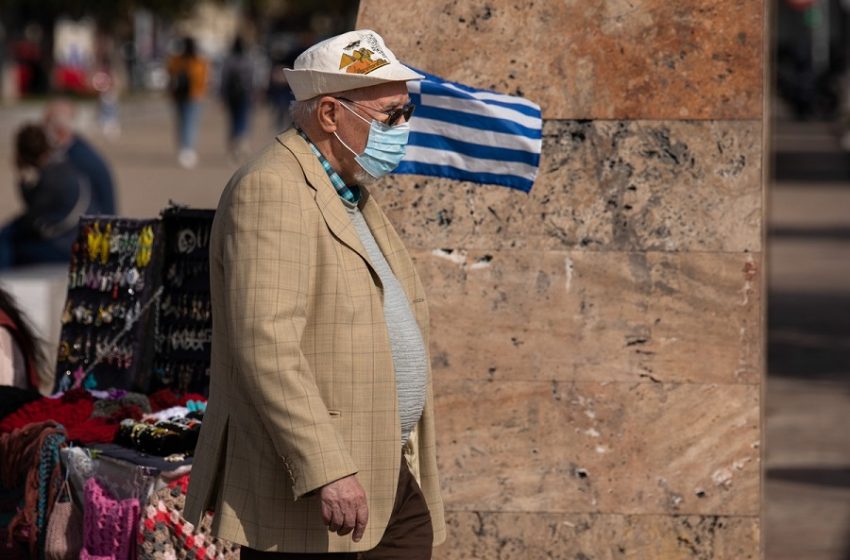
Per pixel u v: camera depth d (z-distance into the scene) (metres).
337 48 4.57
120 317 6.72
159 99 67.94
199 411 6.05
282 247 4.38
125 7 60.06
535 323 6.47
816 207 27.94
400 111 4.65
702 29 6.32
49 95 58.31
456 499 6.54
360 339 4.50
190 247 6.52
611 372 6.45
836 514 8.78
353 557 4.62
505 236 6.45
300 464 4.28
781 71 71.06
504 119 6.20
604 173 6.40
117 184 25.34
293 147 4.59
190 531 5.50
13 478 6.12
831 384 12.60
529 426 6.50
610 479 6.48
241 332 4.32
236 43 32.66
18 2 56.25
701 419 6.43
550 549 6.52
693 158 6.37
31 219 11.47
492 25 6.41
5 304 6.83
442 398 6.51
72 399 6.39
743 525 6.45
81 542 5.90
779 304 16.98
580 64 6.38
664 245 6.40
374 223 4.92
